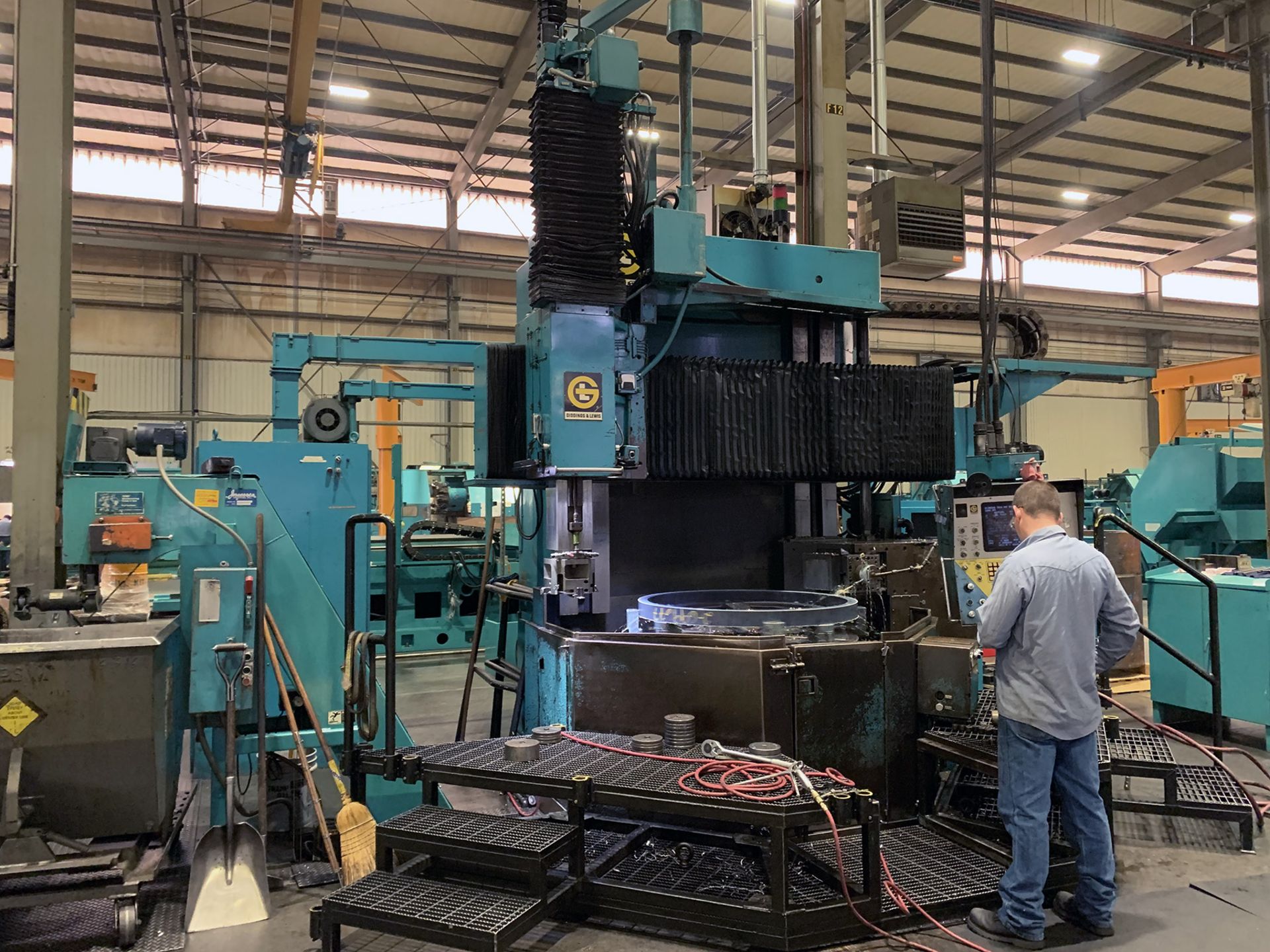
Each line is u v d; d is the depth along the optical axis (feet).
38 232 10.82
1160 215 49.03
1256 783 13.02
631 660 10.67
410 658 24.29
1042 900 8.52
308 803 11.66
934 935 8.72
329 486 11.93
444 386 21.36
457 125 37.01
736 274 13.05
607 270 11.34
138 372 38.29
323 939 8.20
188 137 35.91
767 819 8.17
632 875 9.43
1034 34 32.04
